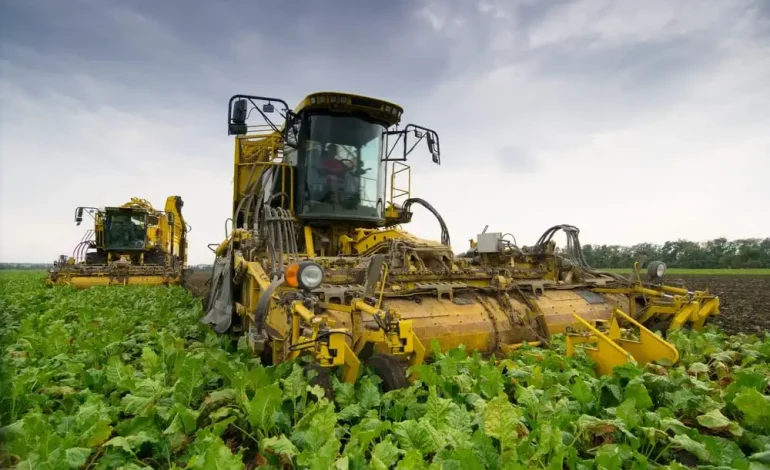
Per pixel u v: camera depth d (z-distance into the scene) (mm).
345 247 8438
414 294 6316
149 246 21906
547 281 7598
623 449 3330
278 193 8000
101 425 3576
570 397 4379
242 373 4309
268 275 6383
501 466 3072
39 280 25156
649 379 4426
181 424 3762
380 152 8688
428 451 3229
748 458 3225
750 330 9281
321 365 4297
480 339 6219
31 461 3000
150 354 5359
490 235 8711
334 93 7793
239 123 7398
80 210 21031
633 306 7902
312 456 3002
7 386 4184
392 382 4445
